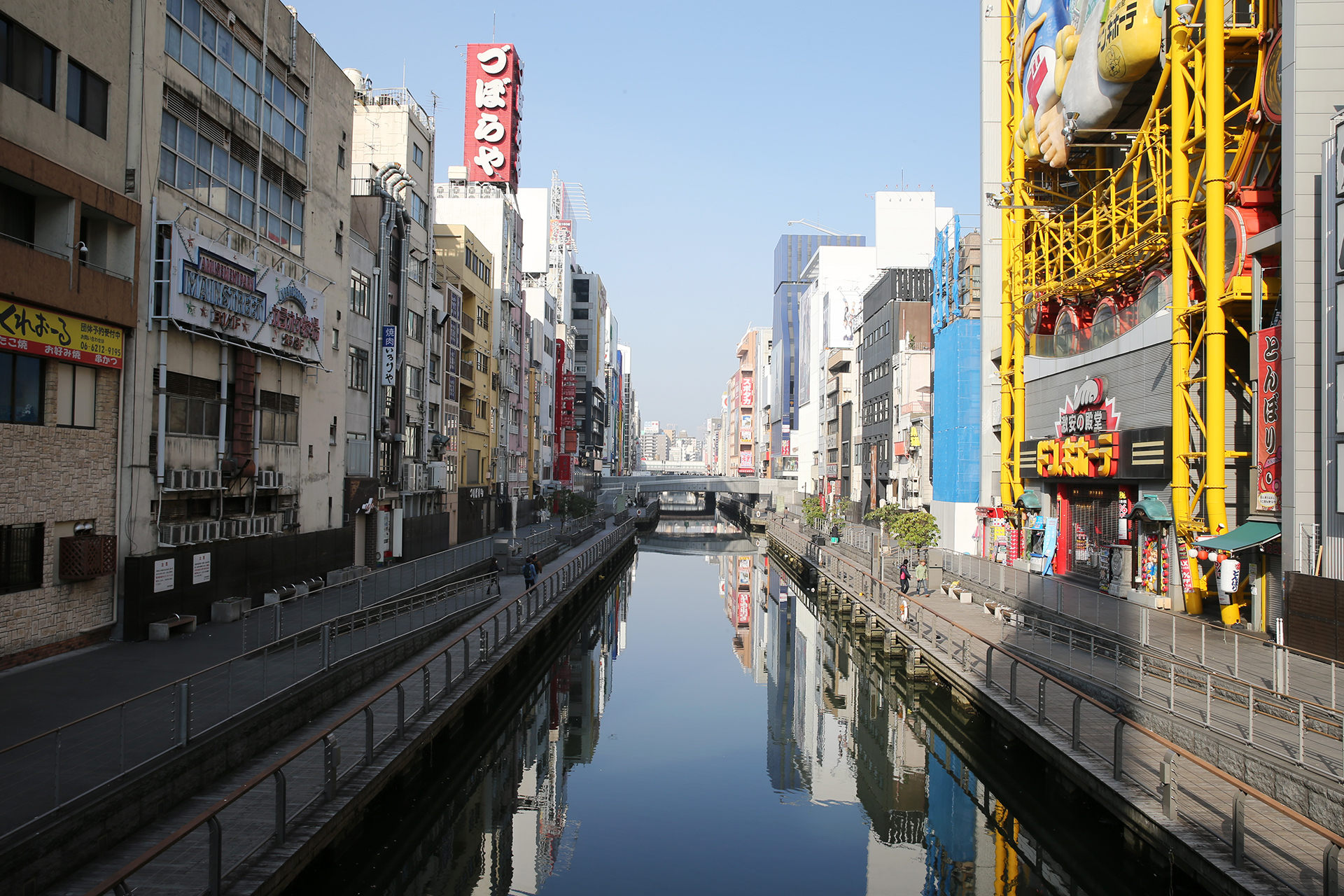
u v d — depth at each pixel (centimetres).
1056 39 3897
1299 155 2295
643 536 11262
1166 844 1270
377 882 1576
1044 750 1712
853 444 8969
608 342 16462
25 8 1753
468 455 5847
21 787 1002
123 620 2092
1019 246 4497
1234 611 2573
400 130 4391
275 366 2895
